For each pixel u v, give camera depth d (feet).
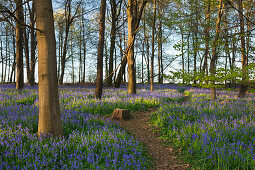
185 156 17.39
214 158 14.65
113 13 69.92
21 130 18.99
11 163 13.01
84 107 34.30
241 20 31.30
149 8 73.67
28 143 16.28
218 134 18.53
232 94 57.47
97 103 37.09
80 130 21.68
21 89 53.83
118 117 31.65
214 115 26.30
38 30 16.88
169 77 28.96
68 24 57.62
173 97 49.80
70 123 23.53
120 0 67.56
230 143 17.20
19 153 13.83
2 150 14.47
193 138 18.92
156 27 81.76
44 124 17.69
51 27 17.62
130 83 51.78
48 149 15.12
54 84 18.01
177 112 29.50
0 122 21.40
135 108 37.76
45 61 17.49
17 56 53.57
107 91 61.00
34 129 21.54
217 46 28.78
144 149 19.58
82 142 17.03
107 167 13.51
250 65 22.85
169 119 27.27
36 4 17.24
